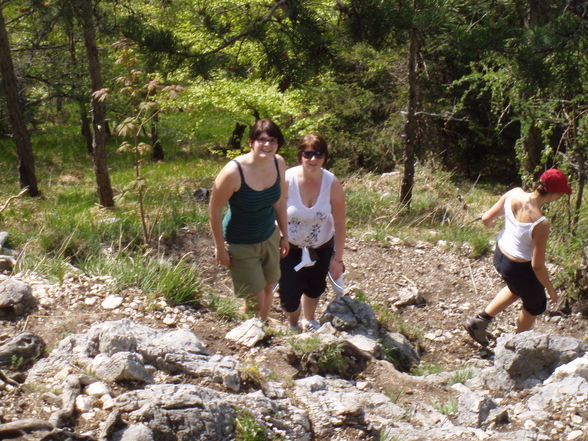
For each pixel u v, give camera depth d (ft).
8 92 50.19
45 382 12.52
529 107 28.35
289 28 36.45
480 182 62.95
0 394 11.72
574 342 14.98
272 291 18.03
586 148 26.50
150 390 11.42
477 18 35.86
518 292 18.79
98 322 15.92
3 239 23.59
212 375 12.82
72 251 24.38
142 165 82.79
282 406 12.21
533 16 31.63
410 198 38.63
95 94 28.43
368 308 18.61
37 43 64.44
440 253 26.96
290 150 65.26
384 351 17.39
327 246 18.04
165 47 33.40
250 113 64.03
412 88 39.47
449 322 21.79
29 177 51.29
